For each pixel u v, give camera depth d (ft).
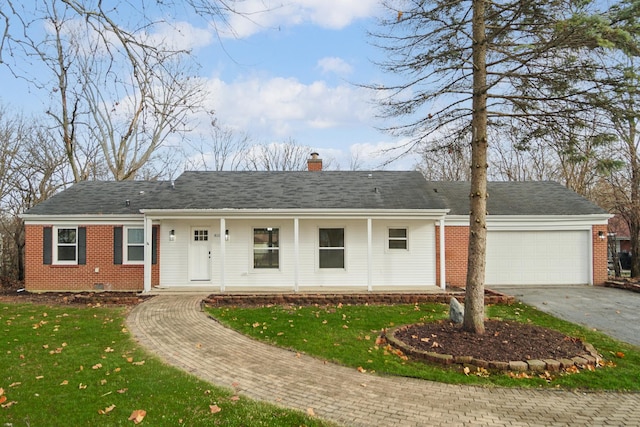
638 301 45.21
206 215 48.55
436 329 29.78
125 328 31.76
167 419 16.30
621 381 21.80
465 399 19.43
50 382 20.18
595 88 25.09
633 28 21.93
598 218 57.11
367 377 22.13
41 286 52.60
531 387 20.98
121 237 53.01
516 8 25.49
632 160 62.49
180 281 51.75
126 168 87.25
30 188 78.38
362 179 59.06
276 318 35.22
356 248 52.54
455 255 56.08
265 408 17.66
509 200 61.21
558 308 41.57
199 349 26.81
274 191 54.24
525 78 27.35
